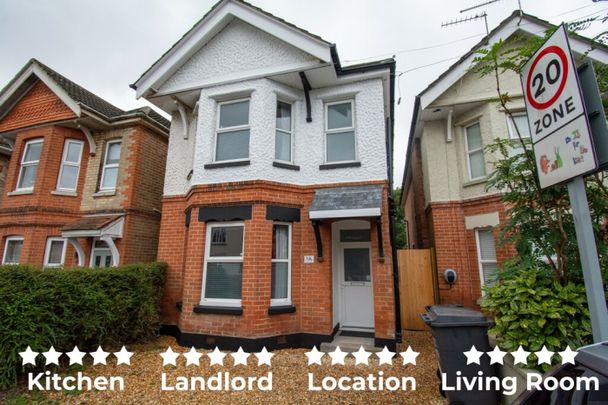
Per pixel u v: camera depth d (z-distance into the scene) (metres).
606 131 2.12
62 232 8.23
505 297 3.43
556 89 2.43
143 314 6.48
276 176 6.85
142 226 9.12
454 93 8.00
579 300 2.94
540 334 3.05
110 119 9.48
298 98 7.55
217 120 7.52
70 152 9.75
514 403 2.01
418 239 11.12
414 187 12.02
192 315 6.43
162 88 7.96
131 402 3.95
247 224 6.47
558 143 2.40
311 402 3.89
